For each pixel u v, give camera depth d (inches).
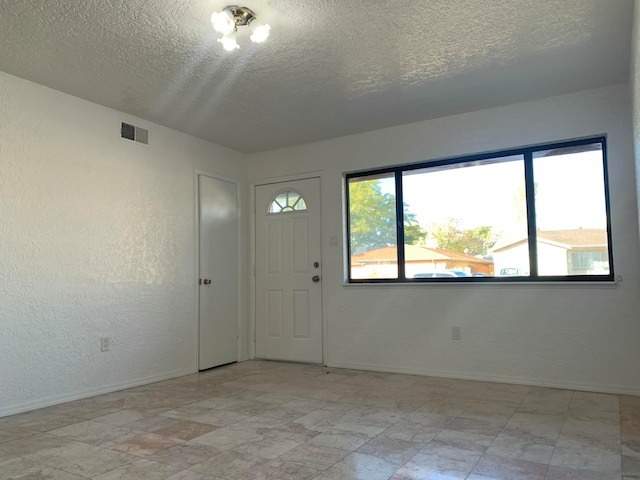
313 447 95.9
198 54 117.0
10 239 124.0
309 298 192.7
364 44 113.5
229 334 194.2
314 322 191.2
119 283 151.8
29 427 111.0
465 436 101.3
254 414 120.0
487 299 156.3
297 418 115.9
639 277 135.0
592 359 140.1
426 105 154.6
